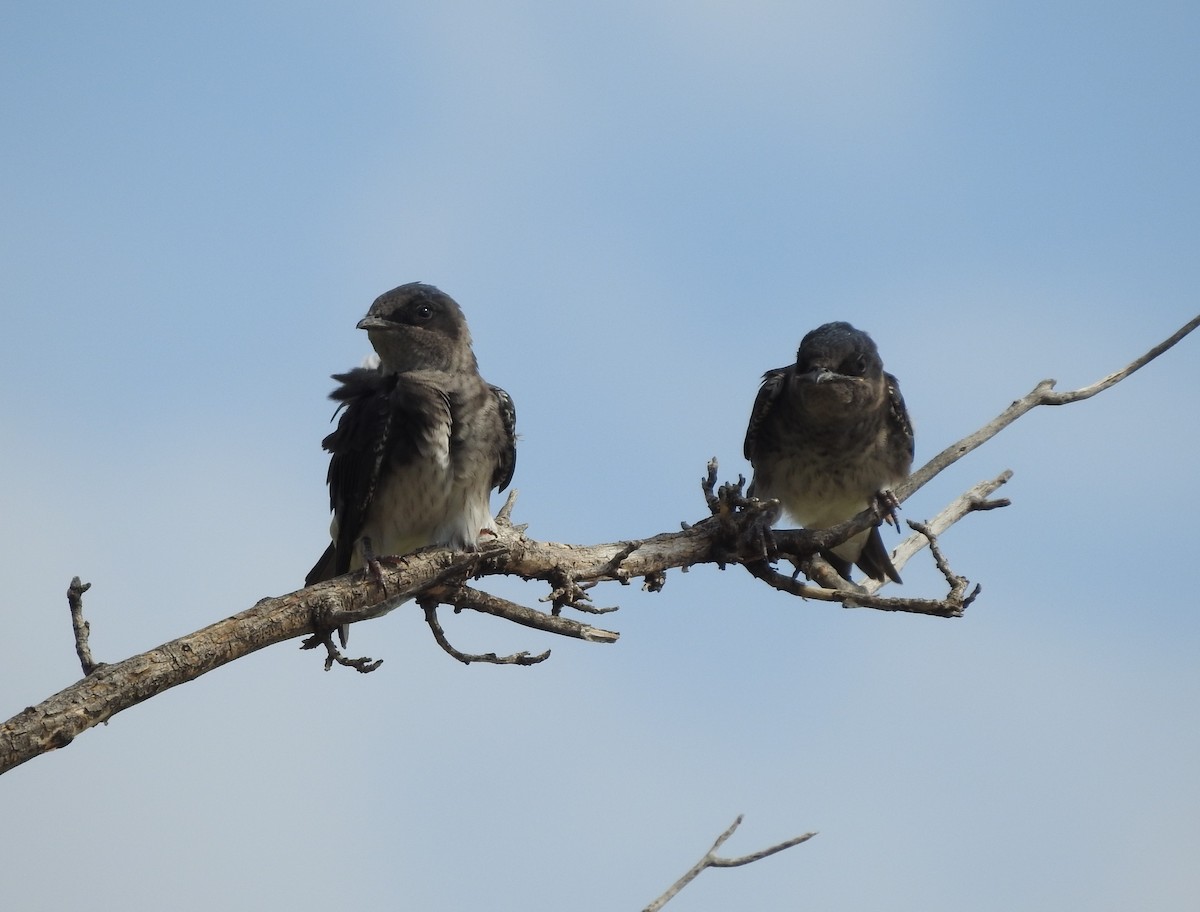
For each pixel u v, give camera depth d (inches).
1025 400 542.6
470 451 519.2
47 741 358.3
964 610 472.7
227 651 397.7
